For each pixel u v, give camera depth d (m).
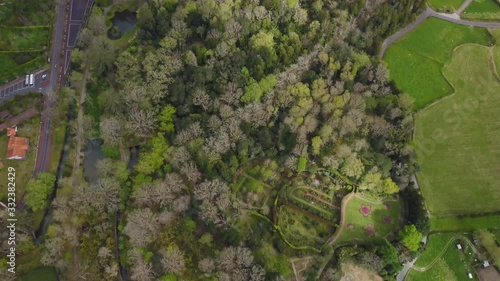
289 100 144.75
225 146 137.62
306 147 141.50
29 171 146.62
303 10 159.75
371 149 145.25
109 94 149.62
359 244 137.50
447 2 180.88
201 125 141.88
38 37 168.88
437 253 137.75
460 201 145.00
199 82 144.88
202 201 134.12
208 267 124.44
